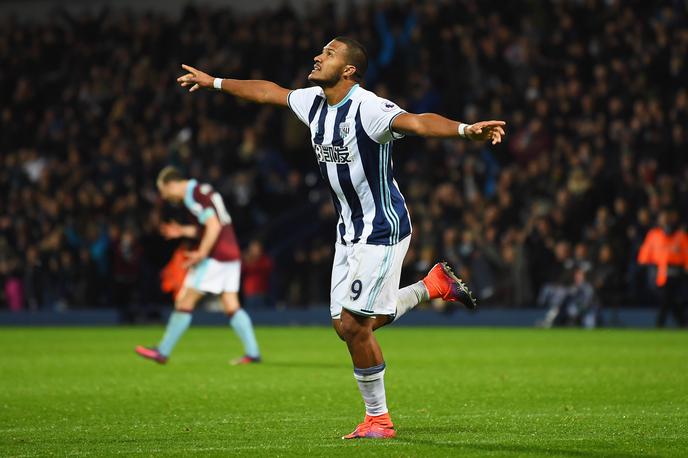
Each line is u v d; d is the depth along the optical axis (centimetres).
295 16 5778
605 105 4766
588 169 4525
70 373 2222
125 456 1121
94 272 4819
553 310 4256
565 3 5222
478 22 5238
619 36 5006
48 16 6725
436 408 1586
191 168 5003
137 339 3456
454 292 1404
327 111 1259
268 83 1352
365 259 1245
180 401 1698
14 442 1235
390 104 1210
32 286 4891
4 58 6031
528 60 5084
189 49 5647
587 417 1455
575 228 4419
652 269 4219
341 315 1269
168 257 4556
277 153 5334
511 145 4859
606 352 2803
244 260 4622
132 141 5425
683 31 4928
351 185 1252
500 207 4553
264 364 2441
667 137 4538
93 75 5850
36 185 5294
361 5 6094
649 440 1221
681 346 3041
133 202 4853
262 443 1216
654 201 4288
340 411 1559
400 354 2759
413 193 4719
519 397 1736
